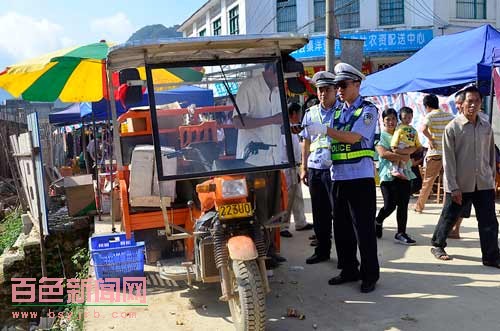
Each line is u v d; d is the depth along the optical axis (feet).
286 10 70.23
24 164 28.12
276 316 14.61
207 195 13.65
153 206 15.30
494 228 17.93
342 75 15.64
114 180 28.43
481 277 17.03
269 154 14.42
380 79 40.34
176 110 13.89
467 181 18.01
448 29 64.90
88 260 23.30
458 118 18.04
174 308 15.61
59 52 23.20
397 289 16.22
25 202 32.09
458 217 18.80
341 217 16.71
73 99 28.37
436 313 14.26
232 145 14.23
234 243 12.39
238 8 78.64
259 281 12.34
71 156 70.59
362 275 16.17
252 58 14.53
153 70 13.88
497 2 67.36
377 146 21.38
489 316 13.93
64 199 37.47
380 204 30.83
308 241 22.54
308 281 17.39
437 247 19.33
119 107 28.02
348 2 66.90
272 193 15.48
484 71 28.76
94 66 25.94
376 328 13.53
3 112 50.67
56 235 27.53
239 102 14.40
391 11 65.92
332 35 38.88
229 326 14.15
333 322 14.05
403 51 62.54
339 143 15.89
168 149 13.67
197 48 13.76
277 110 14.55
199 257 14.10
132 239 19.07
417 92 39.09
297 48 14.92
